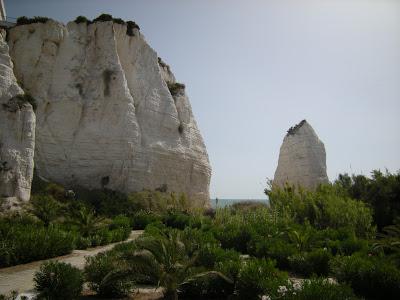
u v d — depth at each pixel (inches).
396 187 1272.1
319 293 331.0
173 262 385.4
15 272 536.4
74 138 1712.6
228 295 421.7
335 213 1036.5
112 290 408.5
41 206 1058.1
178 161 1969.7
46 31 1765.5
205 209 1925.4
